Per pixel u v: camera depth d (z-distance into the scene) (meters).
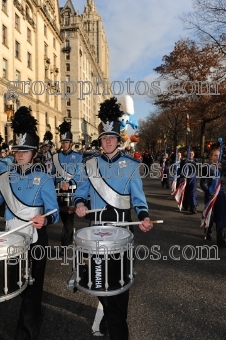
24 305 2.58
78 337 2.92
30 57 33.03
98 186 2.78
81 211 2.70
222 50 13.73
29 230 2.65
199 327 3.06
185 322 3.15
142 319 3.20
